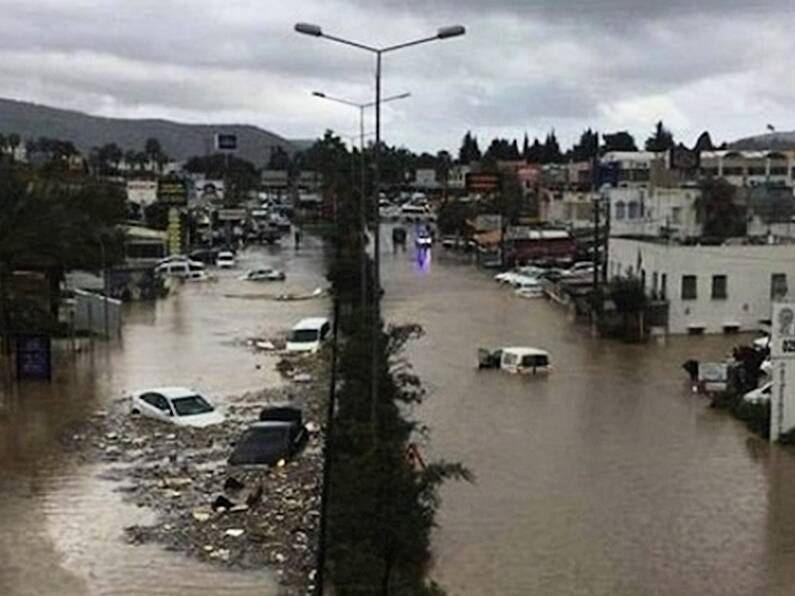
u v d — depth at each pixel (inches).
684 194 3587.6
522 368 1994.3
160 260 3841.0
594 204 3998.5
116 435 1450.5
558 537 1061.8
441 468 852.0
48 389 1771.7
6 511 1121.4
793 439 1446.9
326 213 5846.5
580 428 1539.1
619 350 2282.2
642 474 1293.1
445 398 1755.7
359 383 1365.7
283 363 2015.3
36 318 2144.4
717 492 1222.3
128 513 1112.2
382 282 3686.0
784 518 1129.4
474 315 2859.3
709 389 1795.0
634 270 2684.5
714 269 2497.5
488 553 1013.2
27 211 2080.5
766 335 2314.2
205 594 895.1
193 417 1520.7
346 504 875.4
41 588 911.7
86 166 5654.5
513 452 1393.9
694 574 968.9
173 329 2501.2
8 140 6732.3
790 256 2522.1
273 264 4306.1
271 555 980.6
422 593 828.6
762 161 5275.6
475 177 4990.2
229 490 1181.1
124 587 911.7
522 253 4190.5
